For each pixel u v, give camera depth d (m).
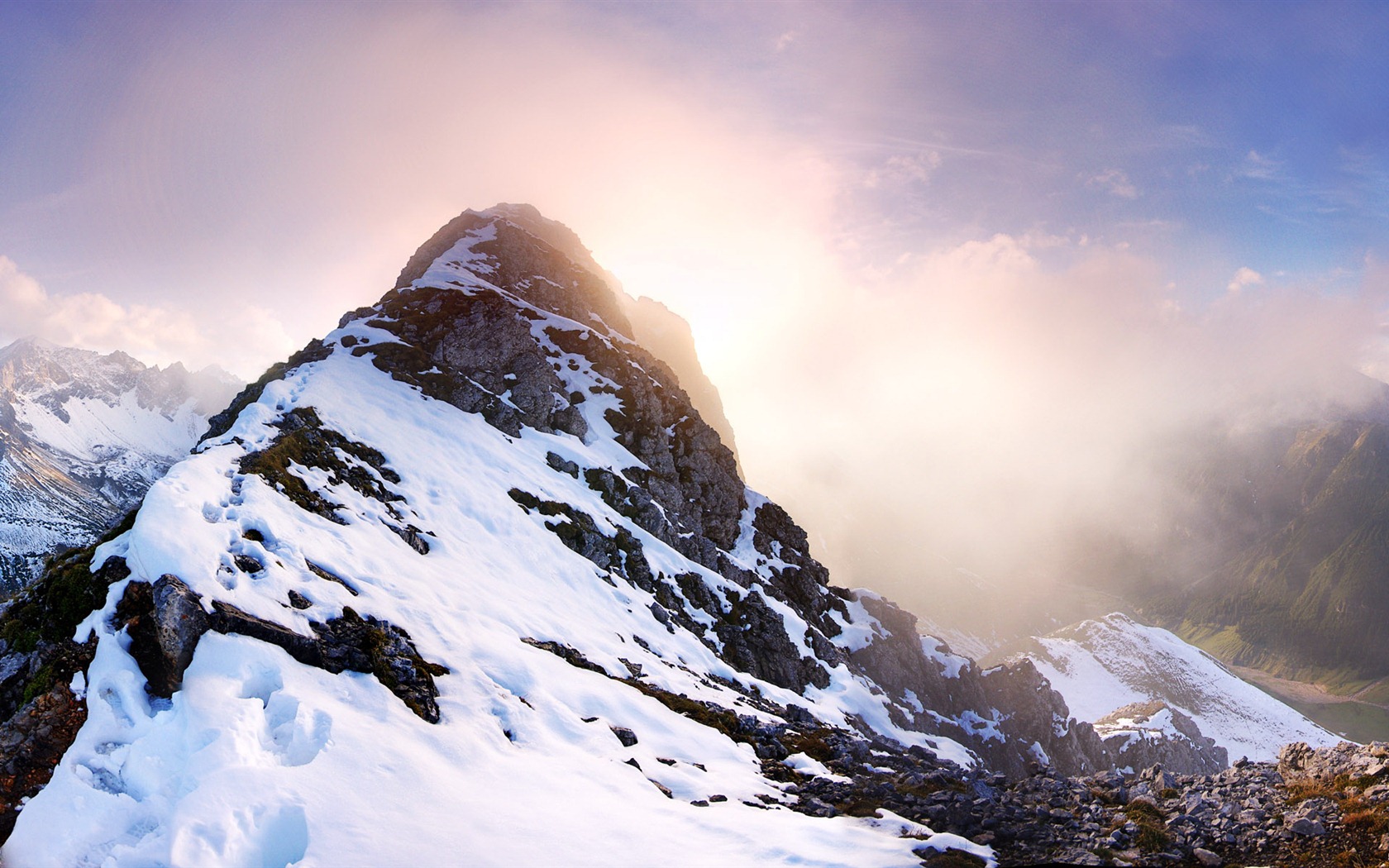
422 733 19.34
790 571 76.25
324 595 23.89
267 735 17.14
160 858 13.18
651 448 74.38
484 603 32.22
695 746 26.00
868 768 27.86
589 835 16.78
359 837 14.60
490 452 54.09
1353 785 17.56
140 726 16.77
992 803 20.20
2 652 19.42
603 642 36.62
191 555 21.16
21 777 15.56
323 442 41.12
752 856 16.67
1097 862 16.19
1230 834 16.78
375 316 71.00
